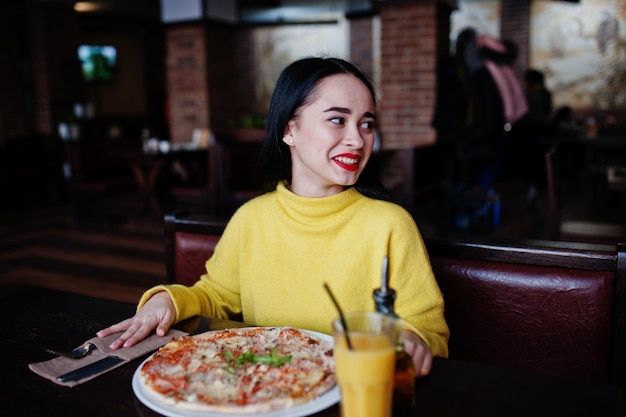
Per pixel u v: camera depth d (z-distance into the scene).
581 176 7.90
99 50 10.95
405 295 1.14
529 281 1.31
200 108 7.36
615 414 0.81
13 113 8.46
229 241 1.34
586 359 1.28
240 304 1.39
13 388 0.94
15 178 6.62
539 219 5.57
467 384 0.91
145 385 0.90
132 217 5.87
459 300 1.40
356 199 1.21
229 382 0.89
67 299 1.39
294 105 1.15
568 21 9.23
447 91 5.16
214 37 7.37
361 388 0.71
